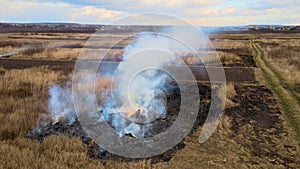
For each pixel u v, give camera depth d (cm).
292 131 798
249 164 609
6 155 585
